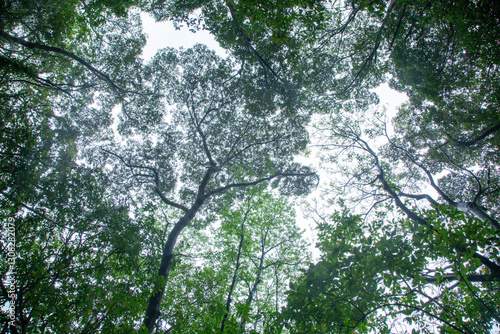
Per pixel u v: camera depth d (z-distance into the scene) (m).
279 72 15.52
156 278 8.87
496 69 12.94
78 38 12.48
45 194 8.10
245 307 7.51
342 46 16.59
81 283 7.38
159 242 10.07
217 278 13.23
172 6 14.09
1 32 10.91
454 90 14.52
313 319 5.72
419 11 12.55
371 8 10.53
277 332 5.90
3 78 10.56
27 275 6.71
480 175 15.77
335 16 15.05
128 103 16.23
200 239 17.34
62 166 9.64
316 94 16.75
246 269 14.64
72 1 12.20
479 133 15.00
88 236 8.21
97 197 8.95
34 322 6.87
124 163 15.73
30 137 8.16
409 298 6.04
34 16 12.01
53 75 14.57
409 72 14.59
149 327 9.36
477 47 11.26
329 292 5.60
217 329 7.12
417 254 5.78
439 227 5.73
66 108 15.06
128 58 14.94
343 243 6.02
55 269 7.27
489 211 14.85
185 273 14.46
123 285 7.89
